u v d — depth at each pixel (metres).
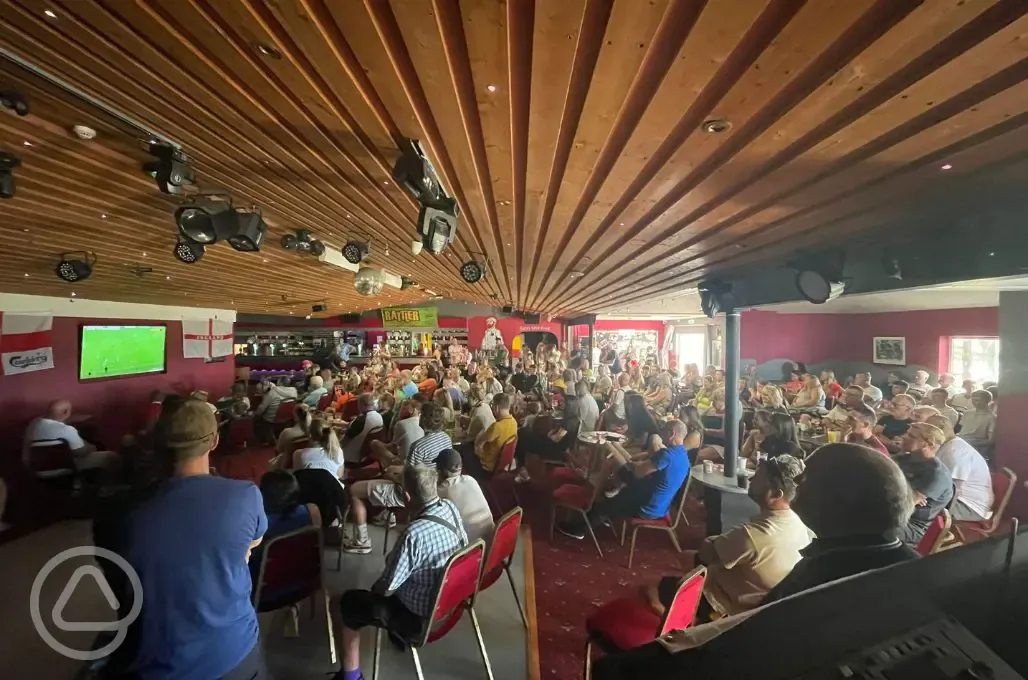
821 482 1.30
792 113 1.57
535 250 5.02
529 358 16.06
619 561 4.09
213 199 3.26
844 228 2.94
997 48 1.14
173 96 1.90
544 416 6.64
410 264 6.81
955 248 2.64
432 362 11.92
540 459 5.32
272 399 8.48
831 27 1.14
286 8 1.29
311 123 2.12
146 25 1.44
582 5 1.17
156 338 8.39
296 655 2.87
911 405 5.44
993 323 7.77
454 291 11.41
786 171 2.07
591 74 1.48
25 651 2.93
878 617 0.61
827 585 0.66
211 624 1.47
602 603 3.46
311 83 1.73
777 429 4.42
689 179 2.37
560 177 2.64
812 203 2.49
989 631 0.61
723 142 1.91
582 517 4.61
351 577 3.79
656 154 2.14
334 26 1.39
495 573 2.97
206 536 1.46
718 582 2.32
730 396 4.58
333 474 4.07
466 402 8.20
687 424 5.64
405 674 2.72
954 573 0.68
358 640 2.53
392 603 2.44
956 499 3.71
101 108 2.00
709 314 5.12
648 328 18.69
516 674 2.74
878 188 2.22
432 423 4.75
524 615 3.19
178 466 1.56
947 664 0.56
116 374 7.35
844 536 1.26
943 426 3.89
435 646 2.98
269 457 7.71
